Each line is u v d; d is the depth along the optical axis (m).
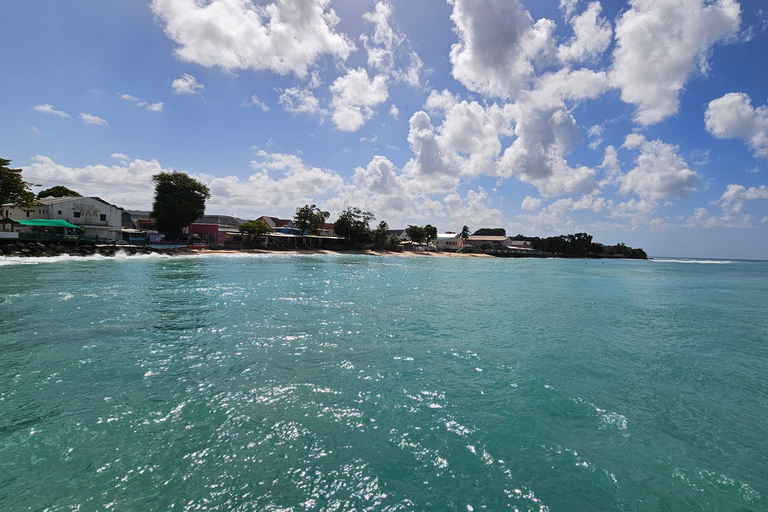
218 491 4.46
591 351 11.23
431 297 21.97
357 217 93.06
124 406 6.58
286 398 7.11
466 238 140.75
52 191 65.31
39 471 4.76
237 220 96.50
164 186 60.00
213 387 7.53
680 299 25.44
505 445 5.73
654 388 8.38
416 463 5.18
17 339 10.42
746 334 14.32
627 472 5.19
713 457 5.66
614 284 36.25
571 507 4.45
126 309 14.91
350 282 28.78
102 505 4.20
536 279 39.00
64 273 26.42
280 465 5.01
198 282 24.66
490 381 8.40
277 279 28.66
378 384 7.98
